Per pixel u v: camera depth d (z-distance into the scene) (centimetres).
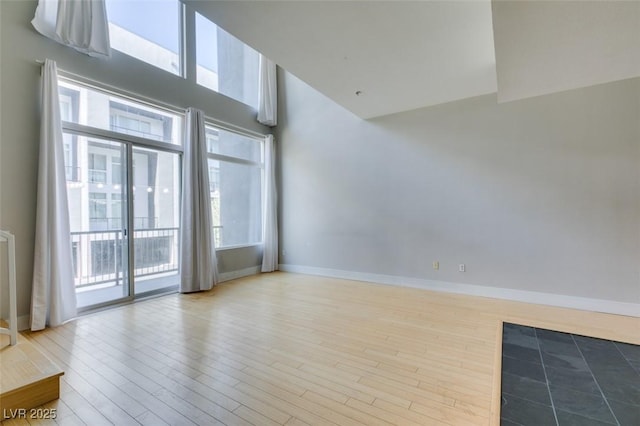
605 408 181
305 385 201
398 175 473
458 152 424
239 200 553
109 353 245
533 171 377
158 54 416
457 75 343
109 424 164
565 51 216
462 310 352
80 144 345
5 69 282
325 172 545
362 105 436
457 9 232
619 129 333
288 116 586
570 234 358
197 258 438
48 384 183
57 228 305
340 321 319
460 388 198
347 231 523
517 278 388
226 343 265
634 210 328
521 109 382
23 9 292
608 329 294
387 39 272
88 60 335
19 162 291
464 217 422
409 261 466
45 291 296
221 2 225
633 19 176
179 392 193
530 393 195
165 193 433
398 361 234
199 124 445
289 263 592
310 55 299
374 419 169
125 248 386
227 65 524
